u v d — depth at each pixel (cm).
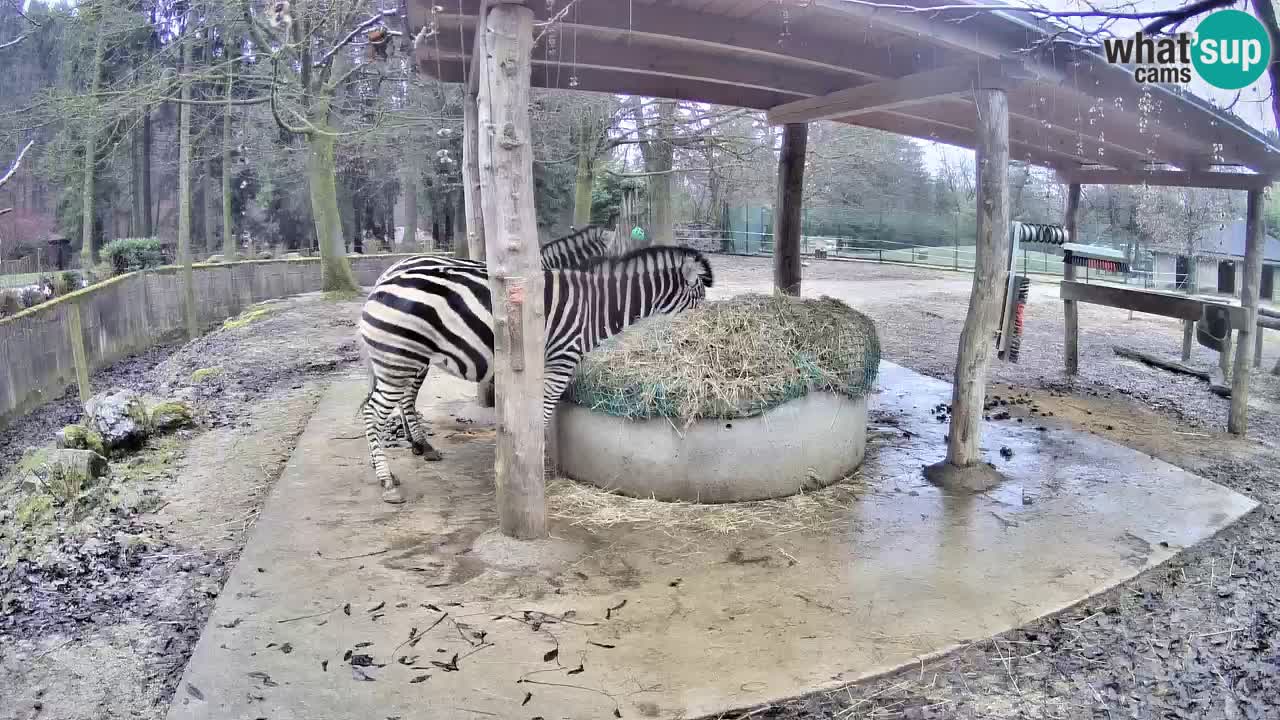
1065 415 747
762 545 428
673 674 308
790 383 486
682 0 443
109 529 463
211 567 418
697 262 539
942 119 717
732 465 483
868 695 301
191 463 586
